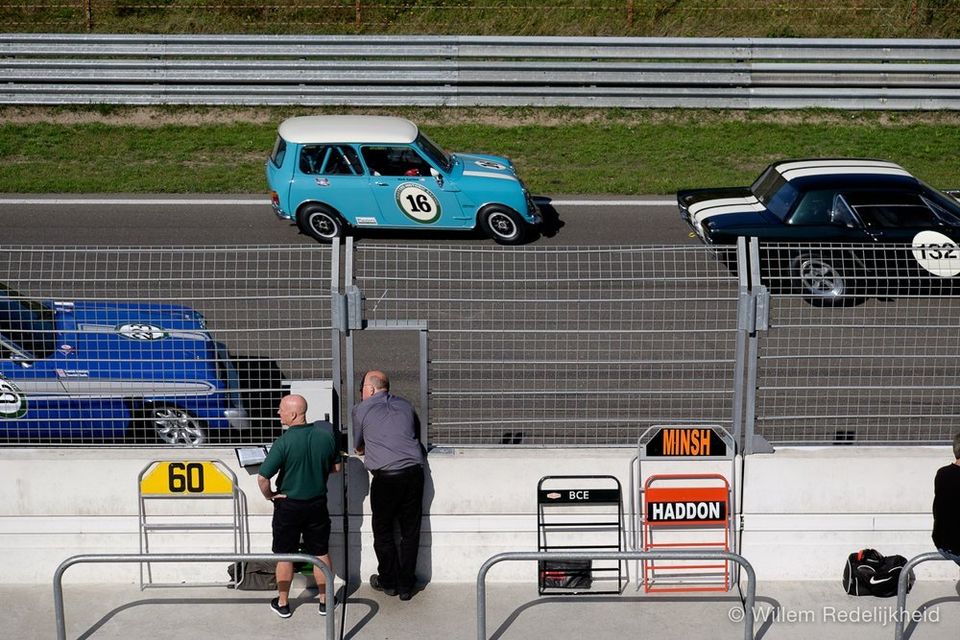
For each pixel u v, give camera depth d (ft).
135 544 74.64
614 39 181.37
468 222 139.13
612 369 80.02
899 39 181.06
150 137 179.01
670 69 183.21
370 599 73.31
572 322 83.87
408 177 137.18
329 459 68.44
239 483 73.77
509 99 184.44
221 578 75.31
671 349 82.38
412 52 182.19
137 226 143.84
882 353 91.61
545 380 79.46
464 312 76.79
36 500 73.77
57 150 173.06
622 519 74.64
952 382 87.10
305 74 182.09
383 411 70.64
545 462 73.72
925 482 74.33
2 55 179.93
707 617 71.51
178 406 77.15
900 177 128.16
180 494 73.77
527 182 163.22
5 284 76.89
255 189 160.35
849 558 74.02
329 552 74.84
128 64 180.75
